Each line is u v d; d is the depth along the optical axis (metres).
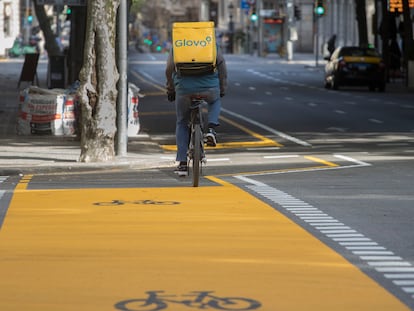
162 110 68.56
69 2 48.59
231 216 22.66
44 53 198.62
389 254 18.02
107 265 17.19
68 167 35.44
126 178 32.25
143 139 47.47
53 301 14.67
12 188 29.14
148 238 19.84
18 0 189.50
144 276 16.30
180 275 16.36
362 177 31.19
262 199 25.66
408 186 28.45
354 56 93.75
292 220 22.00
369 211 23.25
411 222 21.59
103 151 36.81
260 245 18.98
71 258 17.81
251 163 37.06
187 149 29.64
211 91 28.64
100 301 14.66
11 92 85.31
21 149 41.66
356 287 15.54
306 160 37.91
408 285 15.64
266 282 15.88
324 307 14.35
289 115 64.56
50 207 24.48
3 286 15.64
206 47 28.17
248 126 56.50
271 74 129.75
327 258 17.69
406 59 102.06
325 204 24.50
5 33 185.75
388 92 92.75
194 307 14.30
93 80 36.62
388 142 46.28
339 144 45.56
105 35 36.50
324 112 66.69
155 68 142.25
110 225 21.50
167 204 24.84
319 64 163.00
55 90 50.25
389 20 113.88
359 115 63.88
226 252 18.30
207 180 30.81
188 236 20.05
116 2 36.66
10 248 18.83
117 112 38.78
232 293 15.13
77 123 48.50
